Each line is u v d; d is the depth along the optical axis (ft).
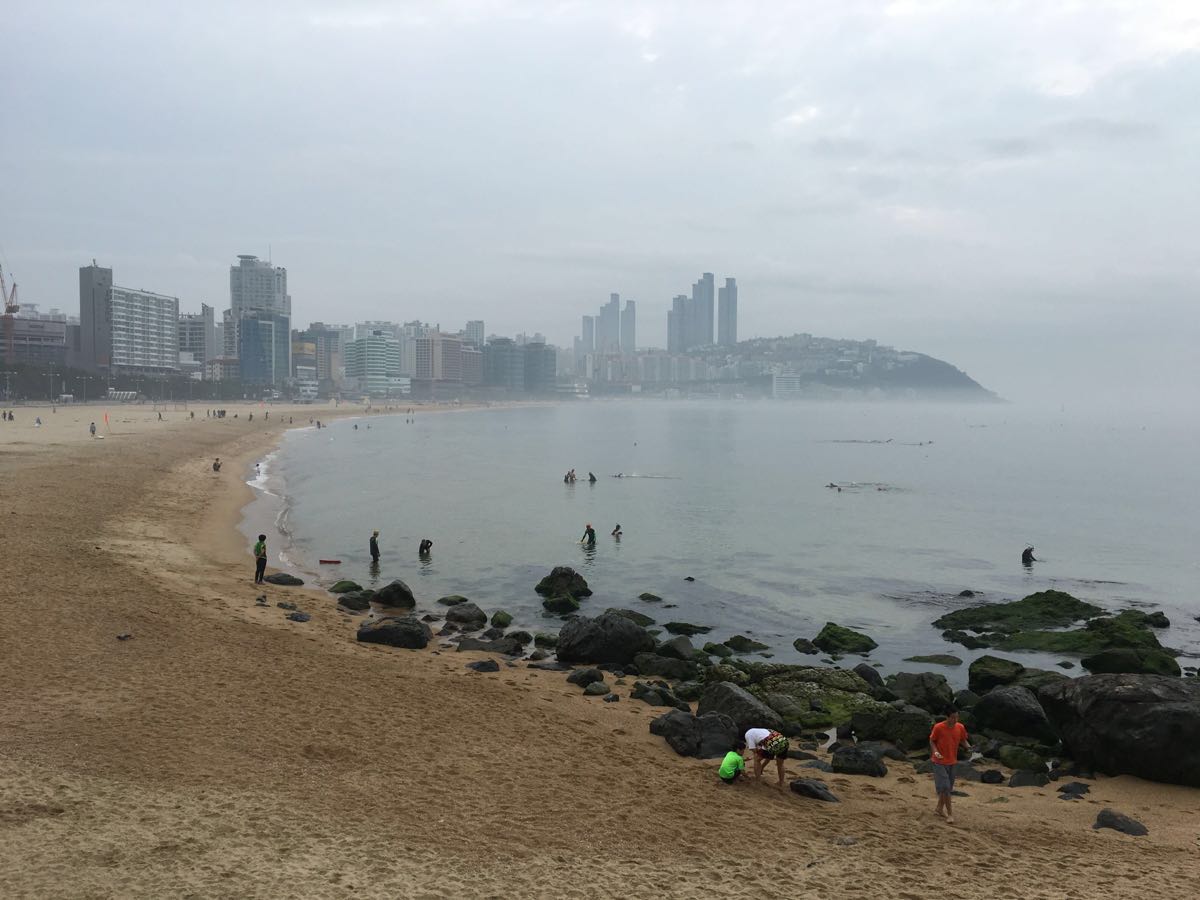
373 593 131.13
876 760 69.31
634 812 53.11
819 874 45.52
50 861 41.22
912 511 258.98
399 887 40.91
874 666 107.65
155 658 78.84
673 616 132.46
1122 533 224.53
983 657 102.99
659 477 348.38
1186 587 160.25
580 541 193.36
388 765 58.29
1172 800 65.51
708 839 49.62
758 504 267.18
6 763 52.80
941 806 57.36
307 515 217.97
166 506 194.80
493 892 41.06
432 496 267.80
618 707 81.66
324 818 48.67
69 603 95.61
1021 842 53.06
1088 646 113.39
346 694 73.77
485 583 149.79
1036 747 78.38
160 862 41.93
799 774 66.23
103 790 50.08
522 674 93.04
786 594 148.25
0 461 250.37
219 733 61.52
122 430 429.79
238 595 116.57
